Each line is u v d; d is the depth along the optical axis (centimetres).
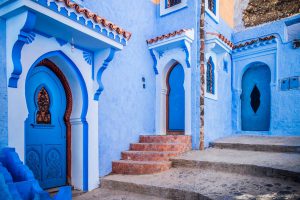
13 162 384
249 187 438
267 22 909
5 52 414
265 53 884
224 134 888
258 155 627
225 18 946
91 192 536
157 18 868
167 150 671
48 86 532
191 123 748
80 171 552
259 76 948
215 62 841
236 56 953
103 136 615
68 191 377
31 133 494
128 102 709
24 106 430
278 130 841
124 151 672
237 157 609
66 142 567
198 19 761
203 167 580
